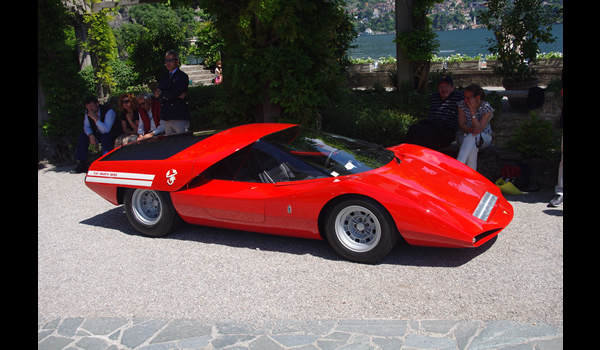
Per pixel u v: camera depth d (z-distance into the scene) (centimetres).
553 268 379
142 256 460
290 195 420
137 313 352
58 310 364
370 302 346
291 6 635
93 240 512
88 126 800
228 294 373
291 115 702
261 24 679
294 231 436
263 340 304
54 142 920
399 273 389
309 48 691
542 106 950
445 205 389
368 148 491
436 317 320
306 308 344
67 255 473
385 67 1772
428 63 1090
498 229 401
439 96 650
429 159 493
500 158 638
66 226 562
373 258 402
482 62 1633
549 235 446
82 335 325
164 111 702
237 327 323
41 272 435
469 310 326
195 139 511
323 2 692
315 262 421
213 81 1914
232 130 515
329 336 303
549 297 334
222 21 718
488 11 1073
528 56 1060
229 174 464
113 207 632
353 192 392
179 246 479
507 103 1037
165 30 1700
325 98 698
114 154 532
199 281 399
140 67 1686
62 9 906
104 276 421
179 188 466
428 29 1101
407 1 1063
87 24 1461
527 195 580
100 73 1511
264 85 710
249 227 459
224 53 761
